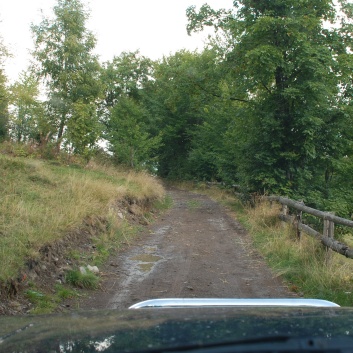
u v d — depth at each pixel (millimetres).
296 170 14695
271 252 8727
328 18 14844
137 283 6871
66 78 20188
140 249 9406
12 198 8500
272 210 11953
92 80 21156
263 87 15312
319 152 14773
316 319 1985
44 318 2387
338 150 14617
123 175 17656
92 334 1888
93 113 20000
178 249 9469
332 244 7070
